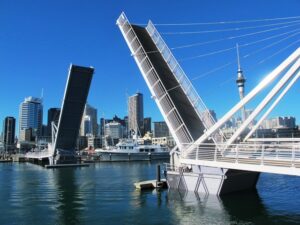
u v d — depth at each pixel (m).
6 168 73.94
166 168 31.11
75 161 75.62
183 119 31.11
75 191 34.28
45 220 21.84
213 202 25.06
